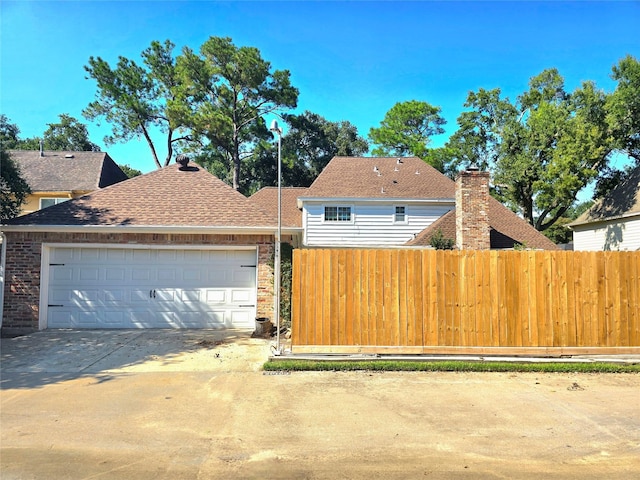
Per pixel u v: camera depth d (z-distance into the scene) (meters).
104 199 12.07
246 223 11.35
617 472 3.98
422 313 8.02
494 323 7.99
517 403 5.88
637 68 21.22
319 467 4.07
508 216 19.02
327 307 8.02
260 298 11.11
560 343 7.95
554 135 26.08
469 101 34.22
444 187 22.58
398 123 44.47
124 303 11.04
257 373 7.29
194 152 37.56
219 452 4.37
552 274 8.05
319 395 6.19
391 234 21.91
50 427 4.99
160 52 34.44
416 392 6.33
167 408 5.64
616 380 6.98
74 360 8.04
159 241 11.09
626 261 8.09
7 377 7.02
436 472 3.97
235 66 33.62
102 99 32.97
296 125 38.84
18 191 13.05
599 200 23.80
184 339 9.77
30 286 10.69
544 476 3.90
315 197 21.72
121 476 3.87
